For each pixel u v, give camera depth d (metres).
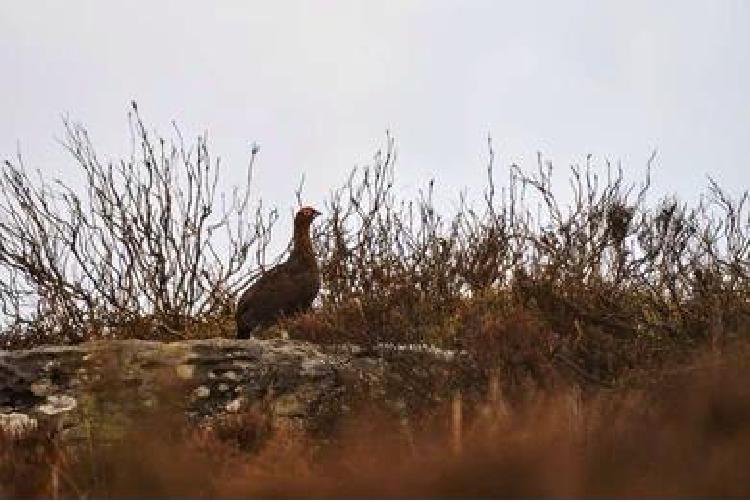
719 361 16.98
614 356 19.72
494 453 14.67
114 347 22.73
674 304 21.66
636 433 15.07
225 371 22.48
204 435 18.25
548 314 21.62
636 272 23.38
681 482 13.78
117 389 20.22
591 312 21.64
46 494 16.44
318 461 17.45
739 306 20.48
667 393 16.55
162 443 17.36
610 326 21.20
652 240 23.34
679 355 18.80
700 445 14.67
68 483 16.75
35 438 19.39
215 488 15.51
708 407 15.38
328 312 25.09
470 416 17.50
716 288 20.80
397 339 22.39
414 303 23.78
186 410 21.47
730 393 15.52
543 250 24.59
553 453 14.40
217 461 17.14
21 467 17.75
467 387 19.36
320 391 21.91
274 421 20.19
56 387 22.53
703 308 20.58
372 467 15.48
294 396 21.92
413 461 15.32
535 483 14.01
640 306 22.20
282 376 22.30
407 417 18.98
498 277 25.45
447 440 16.17
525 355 19.16
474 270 25.70
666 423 15.34
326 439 19.91
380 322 22.61
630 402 16.27
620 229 23.88
